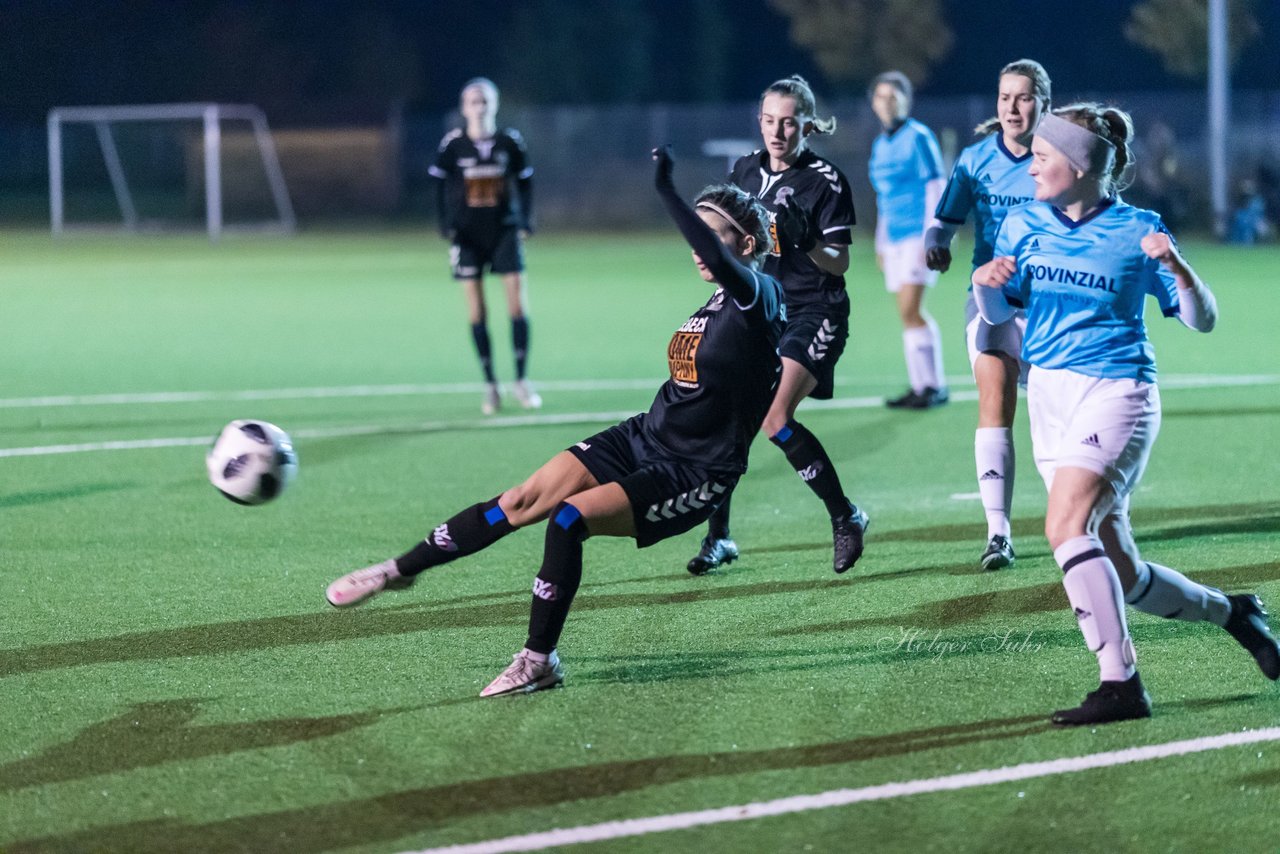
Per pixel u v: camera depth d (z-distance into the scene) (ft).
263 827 45.65
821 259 75.82
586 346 190.08
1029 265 56.08
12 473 106.01
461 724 54.19
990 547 76.38
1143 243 52.44
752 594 72.49
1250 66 538.47
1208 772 48.80
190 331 210.79
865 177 448.24
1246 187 374.02
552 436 121.90
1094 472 53.67
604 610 69.77
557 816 46.03
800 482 102.68
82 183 555.69
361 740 52.75
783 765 49.90
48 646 64.69
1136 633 64.54
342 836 44.91
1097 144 54.03
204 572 77.97
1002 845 43.86
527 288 284.20
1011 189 80.07
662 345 190.29
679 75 625.00
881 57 532.73
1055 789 47.65
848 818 45.68
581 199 513.45
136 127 552.00
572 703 56.34
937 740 52.03
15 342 196.54
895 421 127.95
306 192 555.28
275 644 64.69
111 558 81.10
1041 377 56.65
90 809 47.14
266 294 273.54
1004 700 56.08
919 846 43.83
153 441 119.96
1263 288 254.88
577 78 603.67
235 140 549.54
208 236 474.90
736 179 78.84
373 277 314.55
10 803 47.65
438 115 627.46
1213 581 72.95
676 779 48.85
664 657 62.18
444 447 116.88
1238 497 93.15
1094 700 53.31
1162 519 87.20
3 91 599.98
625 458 58.29
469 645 64.28
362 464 109.70
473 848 43.88
